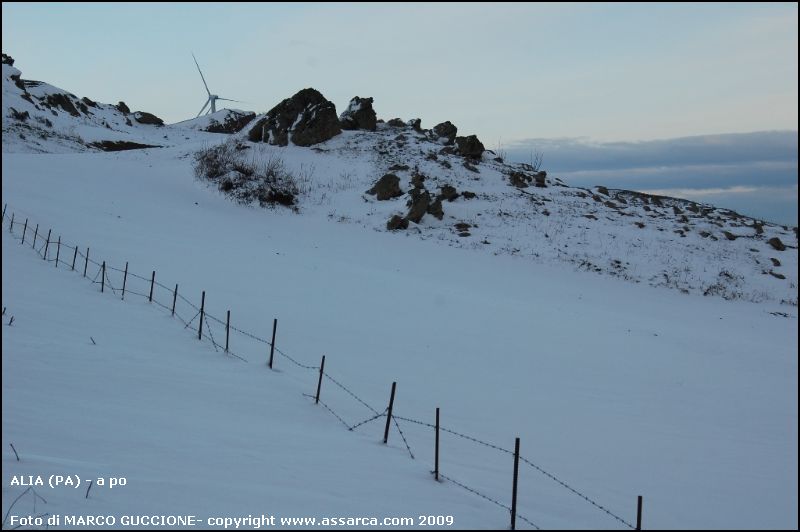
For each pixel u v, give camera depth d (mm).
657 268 33188
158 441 7902
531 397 13102
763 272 33750
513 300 24156
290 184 42312
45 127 60594
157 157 48531
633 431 11445
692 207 46500
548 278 30453
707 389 14617
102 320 14625
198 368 12289
